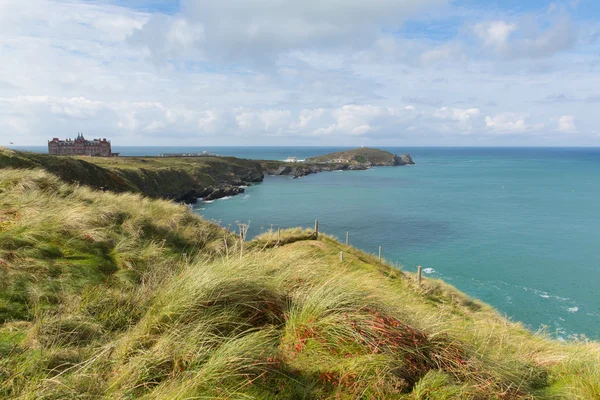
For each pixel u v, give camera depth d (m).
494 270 34.66
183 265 7.11
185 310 4.34
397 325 4.62
